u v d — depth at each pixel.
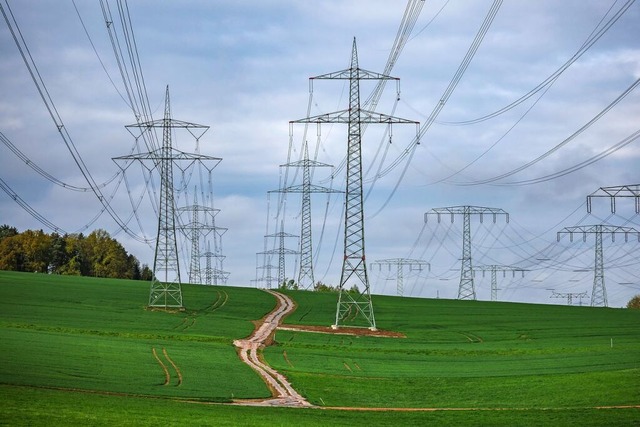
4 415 53.16
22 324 108.38
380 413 69.75
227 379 81.62
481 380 86.69
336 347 110.88
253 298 160.50
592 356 102.94
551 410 70.62
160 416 58.47
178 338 109.06
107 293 150.00
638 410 69.38
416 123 113.50
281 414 65.25
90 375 74.75
